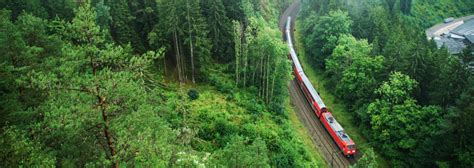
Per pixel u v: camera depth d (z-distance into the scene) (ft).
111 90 62.49
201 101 180.24
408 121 162.30
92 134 64.95
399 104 171.73
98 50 64.44
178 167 66.13
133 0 187.01
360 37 264.72
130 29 179.93
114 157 60.64
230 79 205.77
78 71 65.62
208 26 204.74
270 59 189.37
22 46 92.27
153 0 190.90
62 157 65.87
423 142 155.12
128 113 66.49
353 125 200.95
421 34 268.00
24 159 58.90
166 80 190.90
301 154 167.43
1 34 90.27
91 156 66.64
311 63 269.85
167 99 168.66
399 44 195.72
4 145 60.13
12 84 84.28
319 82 246.47
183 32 185.88
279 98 199.21
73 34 64.23
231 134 155.53
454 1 424.87
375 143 180.34
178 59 188.65
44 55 107.55
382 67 194.90
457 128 140.56
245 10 223.71
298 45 299.17
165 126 72.59
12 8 161.17
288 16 366.84
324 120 191.62
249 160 90.12
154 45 186.50
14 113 74.13
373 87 191.52
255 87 203.92
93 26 63.82
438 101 166.30
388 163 173.58
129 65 69.15
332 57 238.68
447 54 197.47
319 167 166.61
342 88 212.84
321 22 255.91
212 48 209.97
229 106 180.55
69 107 61.16
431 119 157.28
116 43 176.96
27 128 70.13
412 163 161.07
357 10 285.84
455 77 161.68
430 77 177.47
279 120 185.06
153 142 62.90
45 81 62.03
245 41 202.90
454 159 146.10
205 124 158.30
